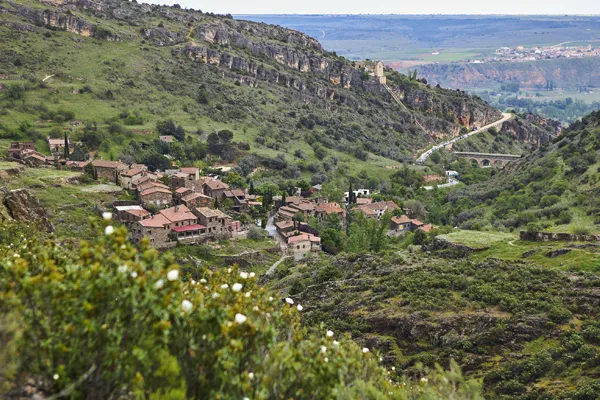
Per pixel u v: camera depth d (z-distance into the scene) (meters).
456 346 44.41
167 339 12.59
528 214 112.31
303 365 14.90
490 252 75.44
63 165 119.50
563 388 36.22
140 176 117.19
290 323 18.19
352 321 52.75
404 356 46.53
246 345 14.07
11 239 41.22
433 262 67.56
